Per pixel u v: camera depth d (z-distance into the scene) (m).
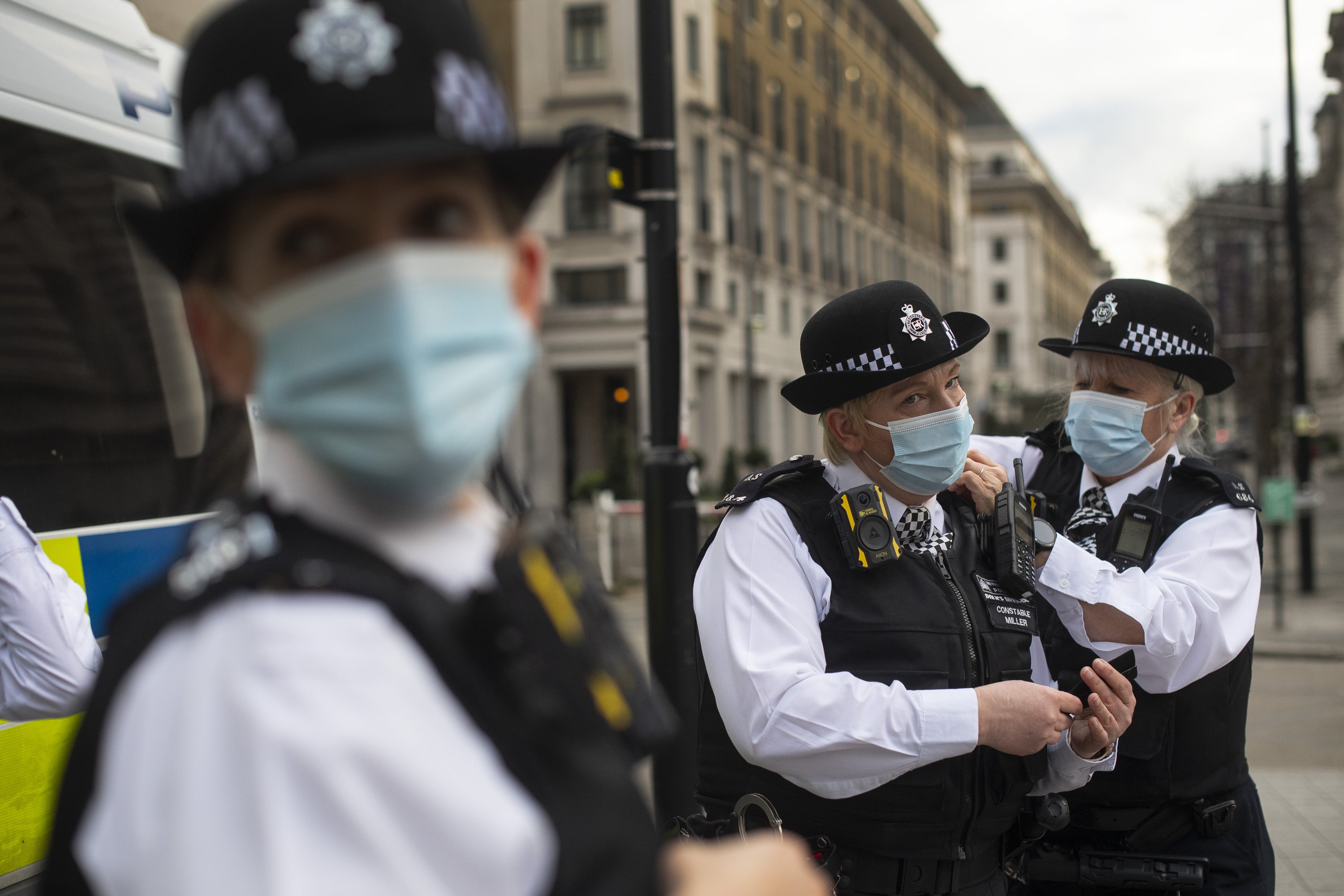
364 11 0.72
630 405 29.67
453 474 0.75
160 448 3.22
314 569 0.69
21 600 2.08
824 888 0.88
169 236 0.75
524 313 0.89
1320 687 8.57
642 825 0.79
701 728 2.25
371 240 0.74
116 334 3.14
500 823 0.66
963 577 2.14
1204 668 2.38
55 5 3.10
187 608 0.68
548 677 0.76
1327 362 44.09
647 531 5.05
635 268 26.81
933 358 2.06
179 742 0.62
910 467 2.11
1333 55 22.64
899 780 1.94
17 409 2.77
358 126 0.70
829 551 2.05
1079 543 2.68
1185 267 23.75
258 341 0.76
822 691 1.89
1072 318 100.00
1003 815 2.05
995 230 78.50
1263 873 2.56
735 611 2.02
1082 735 2.10
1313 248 23.42
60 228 3.00
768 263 34.41
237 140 0.70
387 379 0.71
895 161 49.31
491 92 0.78
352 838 0.61
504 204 0.83
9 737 2.45
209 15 0.73
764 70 34.62
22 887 2.45
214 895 0.59
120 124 3.30
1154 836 2.50
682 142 28.92
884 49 48.31
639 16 5.06
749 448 32.22
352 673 0.64
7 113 2.88
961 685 2.01
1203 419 2.91
